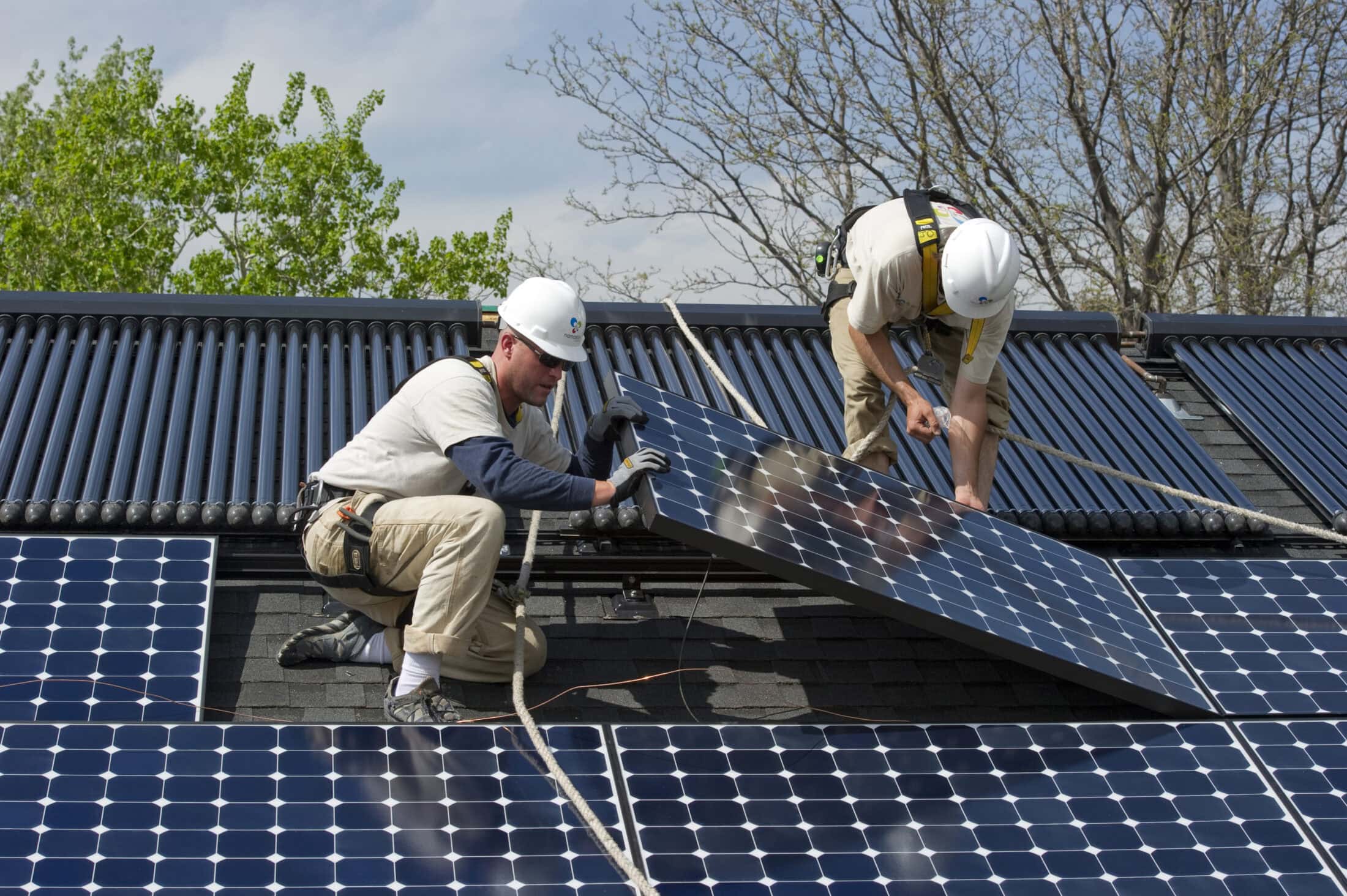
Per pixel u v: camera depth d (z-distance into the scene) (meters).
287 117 38.38
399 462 5.13
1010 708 5.64
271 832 3.92
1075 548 6.20
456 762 4.33
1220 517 6.93
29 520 5.88
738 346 8.31
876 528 5.48
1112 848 4.33
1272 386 8.63
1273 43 24.78
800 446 6.18
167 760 4.14
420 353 7.72
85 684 4.69
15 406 6.61
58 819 3.83
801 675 5.69
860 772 4.56
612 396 5.79
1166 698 5.10
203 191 37.28
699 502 4.91
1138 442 7.70
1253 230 26.02
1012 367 8.52
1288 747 4.94
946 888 4.07
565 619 5.91
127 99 38.53
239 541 6.14
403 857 3.90
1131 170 25.69
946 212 6.07
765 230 26.58
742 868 4.05
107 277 36.41
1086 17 24.78
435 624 4.93
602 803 4.25
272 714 5.06
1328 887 4.24
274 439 6.59
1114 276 26.19
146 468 6.23
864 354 6.25
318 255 36.69
